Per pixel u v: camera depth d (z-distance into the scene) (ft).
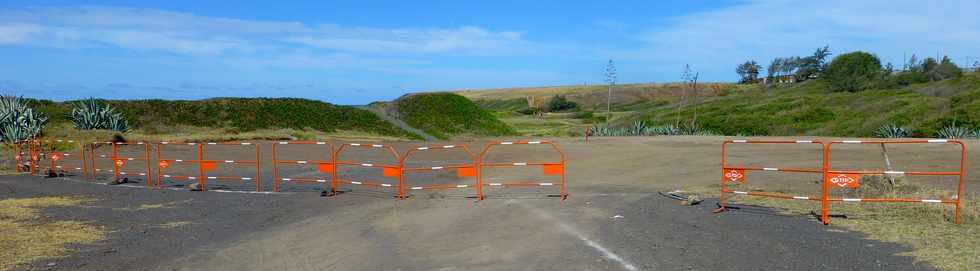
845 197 41.75
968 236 28.94
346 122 153.28
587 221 35.17
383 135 148.66
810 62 391.86
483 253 27.81
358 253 28.43
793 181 52.70
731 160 73.36
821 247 27.58
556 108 383.86
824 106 208.13
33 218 37.55
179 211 41.16
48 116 114.01
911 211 36.06
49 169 61.77
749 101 261.65
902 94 213.87
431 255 27.73
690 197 41.01
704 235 30.66
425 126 167.73
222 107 142.31
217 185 55.21
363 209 41.63
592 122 248.32
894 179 43.86
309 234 33.30
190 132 121.19
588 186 52.49
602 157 80.53
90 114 105.50
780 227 32.50
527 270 24.61
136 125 121.70
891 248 27.09
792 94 285.02
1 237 31.68
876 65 297.74
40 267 26.08
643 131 149.07
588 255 26.76
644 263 25.20
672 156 79.46
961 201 37.81
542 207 40.78
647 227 33.01
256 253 28.91
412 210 40.81
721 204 38.32
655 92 456.86
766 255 26.30
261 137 111.55
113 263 27.04
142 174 59.26
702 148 91.56
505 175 61.41
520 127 223.92
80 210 41.06
